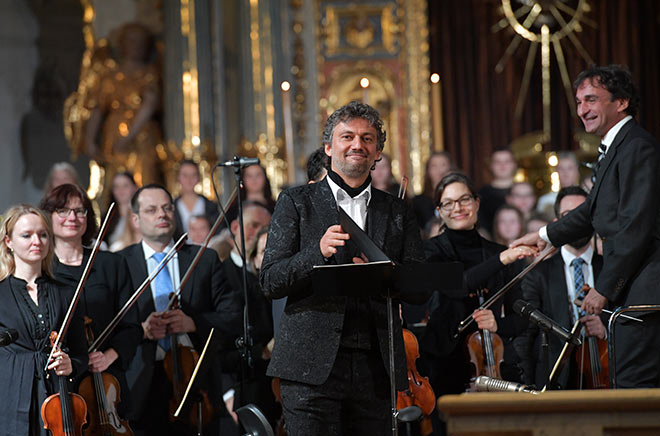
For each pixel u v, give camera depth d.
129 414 11.46
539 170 22.80
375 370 8.58
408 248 8.84
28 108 25.83
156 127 25.31
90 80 25.31
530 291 11.99
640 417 6.57
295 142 25.59
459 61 26.80
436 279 7.96
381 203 8.84
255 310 12.70
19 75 25.75
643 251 9.66
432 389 11.14
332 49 26.12
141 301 11.97
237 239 14.13
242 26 25.61
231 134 25.72
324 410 8.41
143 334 11.70
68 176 18.02
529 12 26.80
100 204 24.86
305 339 8.41
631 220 9.62
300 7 26.02
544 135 25.95
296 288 8.31
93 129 25.08
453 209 11.84
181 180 20.78
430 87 26.34
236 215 16.42
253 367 12.21
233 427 12.48
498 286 11.63
